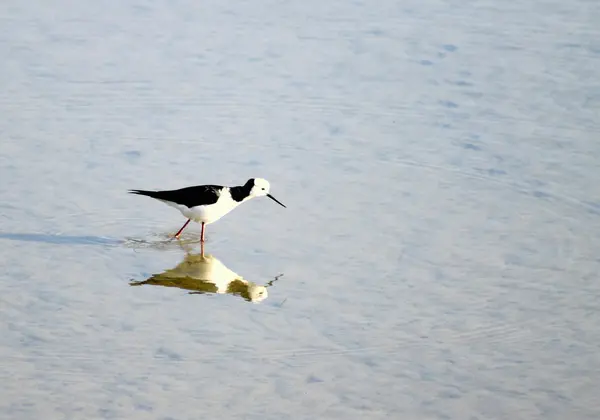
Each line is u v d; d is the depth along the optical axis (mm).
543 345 12219
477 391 11289
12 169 16703
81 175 16625
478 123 18719
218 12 23781
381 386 11344
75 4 24141
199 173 16703
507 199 16109
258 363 11734
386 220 15445
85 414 10664
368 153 17688
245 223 15477
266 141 18047
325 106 19422
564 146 17734
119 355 11836
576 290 13484
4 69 20594
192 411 10766
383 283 13672
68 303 12992
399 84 20281
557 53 21547
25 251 14281
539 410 10922
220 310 12961
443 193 16312
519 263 14203
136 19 23297
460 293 13438
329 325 12617
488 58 21391
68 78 20312
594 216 15508
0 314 12625
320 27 22938
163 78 20391
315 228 15227
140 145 17766
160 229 15203
